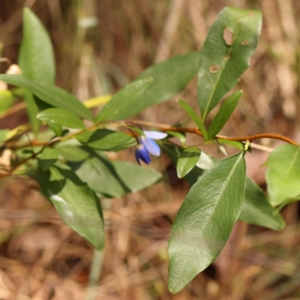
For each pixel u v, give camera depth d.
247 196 0.32
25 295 0.45
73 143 0.35
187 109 0.30
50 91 0.32
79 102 0.33
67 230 0.50
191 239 0.28
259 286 0.49
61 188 0.32
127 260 0.49
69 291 0.47
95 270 0.45
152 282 0.48
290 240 0.51
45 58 0.36
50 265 0.48
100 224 0.31
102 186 0.34
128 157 0.54
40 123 0.35
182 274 0.28
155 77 0.36
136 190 0.34
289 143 0.29
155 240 0.51
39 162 0.32
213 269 0.49
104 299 0.46
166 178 0.54
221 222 0.29
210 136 0.30
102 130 0.31
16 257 0.48
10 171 0.33
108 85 0.56
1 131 0.34
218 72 0.32
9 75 0.32
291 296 0.48
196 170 0.33
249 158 0.51
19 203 0.51
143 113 0.57
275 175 0.28
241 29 0.32
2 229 0.49
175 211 0.52
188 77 0.36
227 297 0.48
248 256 0.50
